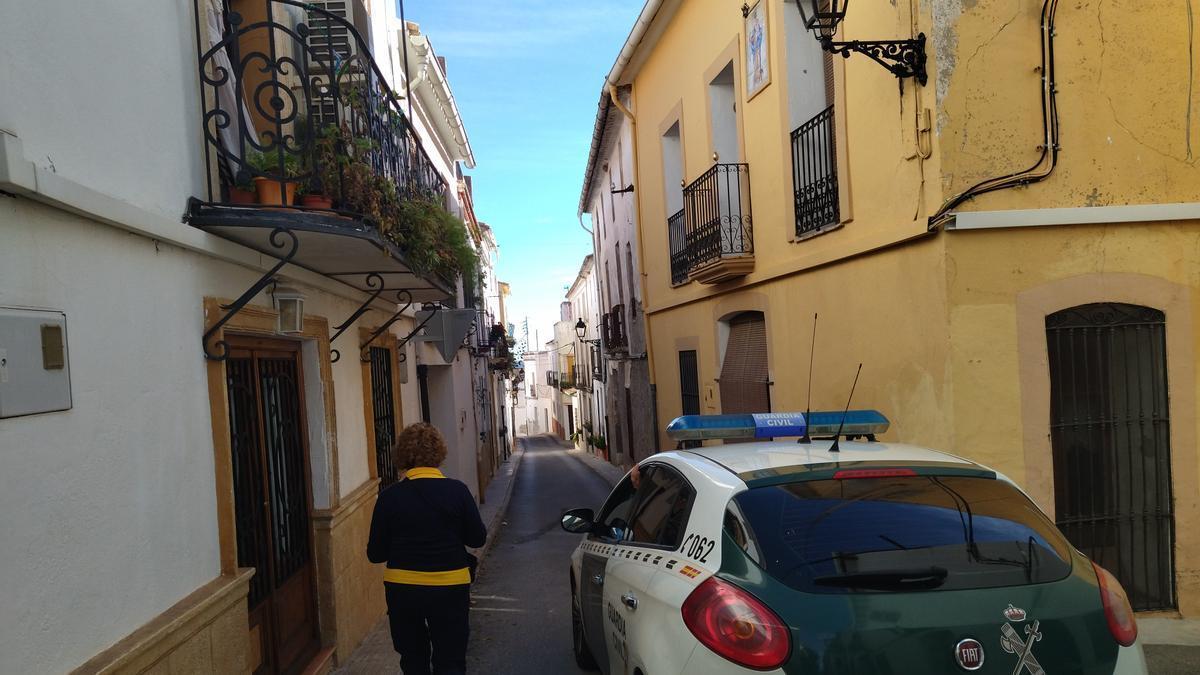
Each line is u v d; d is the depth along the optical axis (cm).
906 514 295
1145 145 555
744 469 330
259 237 427
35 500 252
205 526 379
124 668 286
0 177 234
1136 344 562
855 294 688
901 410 615
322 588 566
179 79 392
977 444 544
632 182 1647
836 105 705
